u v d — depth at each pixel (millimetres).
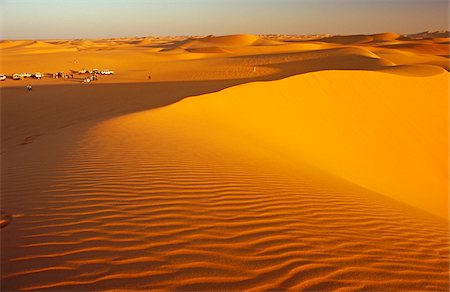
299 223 5742
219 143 11398
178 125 13938
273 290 4004
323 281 4207
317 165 13789
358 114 23234
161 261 4492
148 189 6793
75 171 7969
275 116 19922
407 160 19469
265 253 4738
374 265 4660
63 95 34969
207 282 4102
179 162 8586
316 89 24656
